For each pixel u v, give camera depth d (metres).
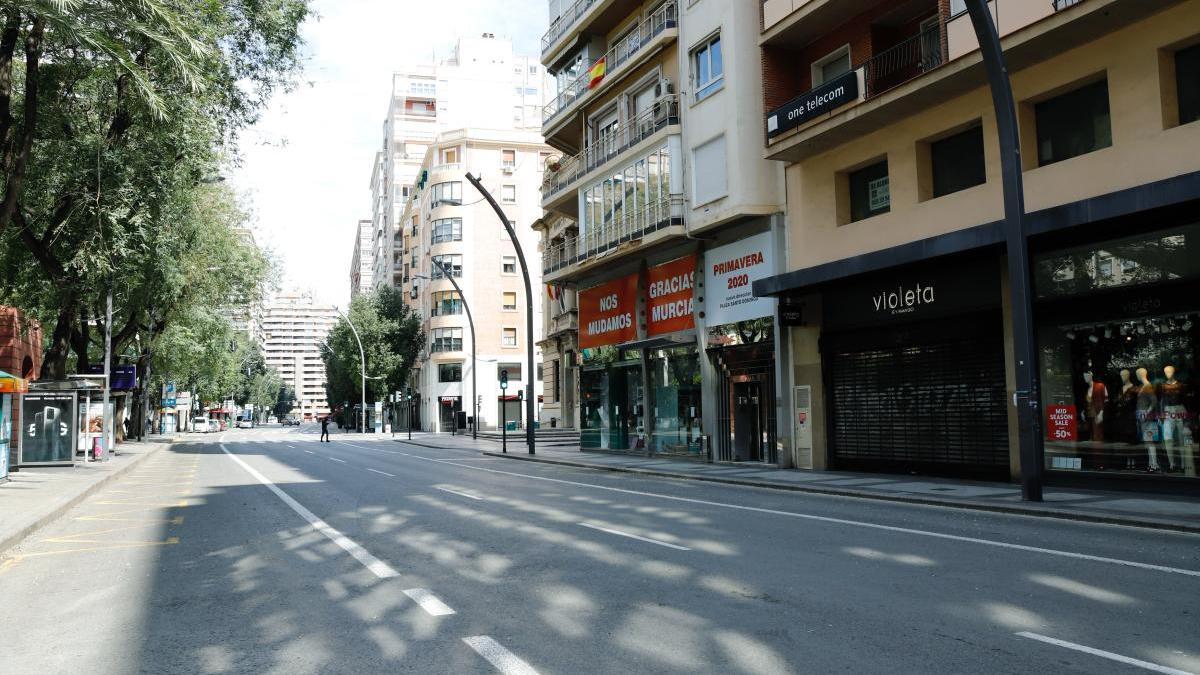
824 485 14.67
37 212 19.06
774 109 19.53
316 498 13.69
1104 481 12.90
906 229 16.48
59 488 15.31
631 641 4.92
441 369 65.56
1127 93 12.66
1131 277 12.60
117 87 17.80
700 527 9.76
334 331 72.69
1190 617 5.30
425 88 104.12
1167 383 12.23
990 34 11.66
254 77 19.86
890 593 6.11
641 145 23.95
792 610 5.63
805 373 19.14
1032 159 14.34
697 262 22.81
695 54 22.25
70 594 6.68
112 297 24.78
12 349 21.59
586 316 30.16
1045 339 13.98
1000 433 14.66
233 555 8.31
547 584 6.57
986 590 6.17
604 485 16.14
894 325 16.77
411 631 5.22
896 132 16.81
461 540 8.91
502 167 68.31
